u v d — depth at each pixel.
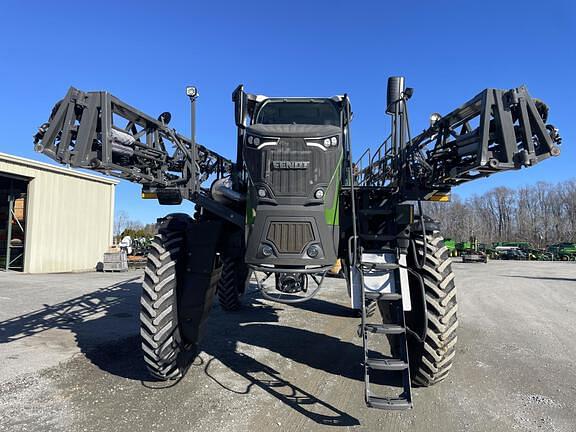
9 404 3.65
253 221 3.95
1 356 5.00
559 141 3.42
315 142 3.95
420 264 4.07
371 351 5.53
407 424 3.45
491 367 4.99
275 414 3.57
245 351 5.40
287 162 3.89
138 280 13.75
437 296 3.96
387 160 5.95
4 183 18.55
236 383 4.26
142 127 4.22
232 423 3.38
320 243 3.88
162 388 4.07
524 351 5.72
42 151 3.40
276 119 5.23
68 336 6.00
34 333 6.18
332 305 8.91
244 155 4.11
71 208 18.33
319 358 5.18
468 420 3.55
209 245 4.24
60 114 3.47
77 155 3.52
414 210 4.30
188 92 4.35
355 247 3.87
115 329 6.46
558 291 13.02
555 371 4.88
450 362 4.03
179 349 4.16
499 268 25.86
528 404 3.90
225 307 8.06
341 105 5.20
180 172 5.02
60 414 3.47
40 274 16.19
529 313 8.83
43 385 4.09
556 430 3.39
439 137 4.10
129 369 4.59
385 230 4.41
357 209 4.51
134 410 3.57
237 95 4.77
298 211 3.87
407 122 4.59
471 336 6.57
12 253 18.19
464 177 4.02
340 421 3.47
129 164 4.11
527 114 3.28
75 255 18.50
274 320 7.32
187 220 4.54
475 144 3.54
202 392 4.00
